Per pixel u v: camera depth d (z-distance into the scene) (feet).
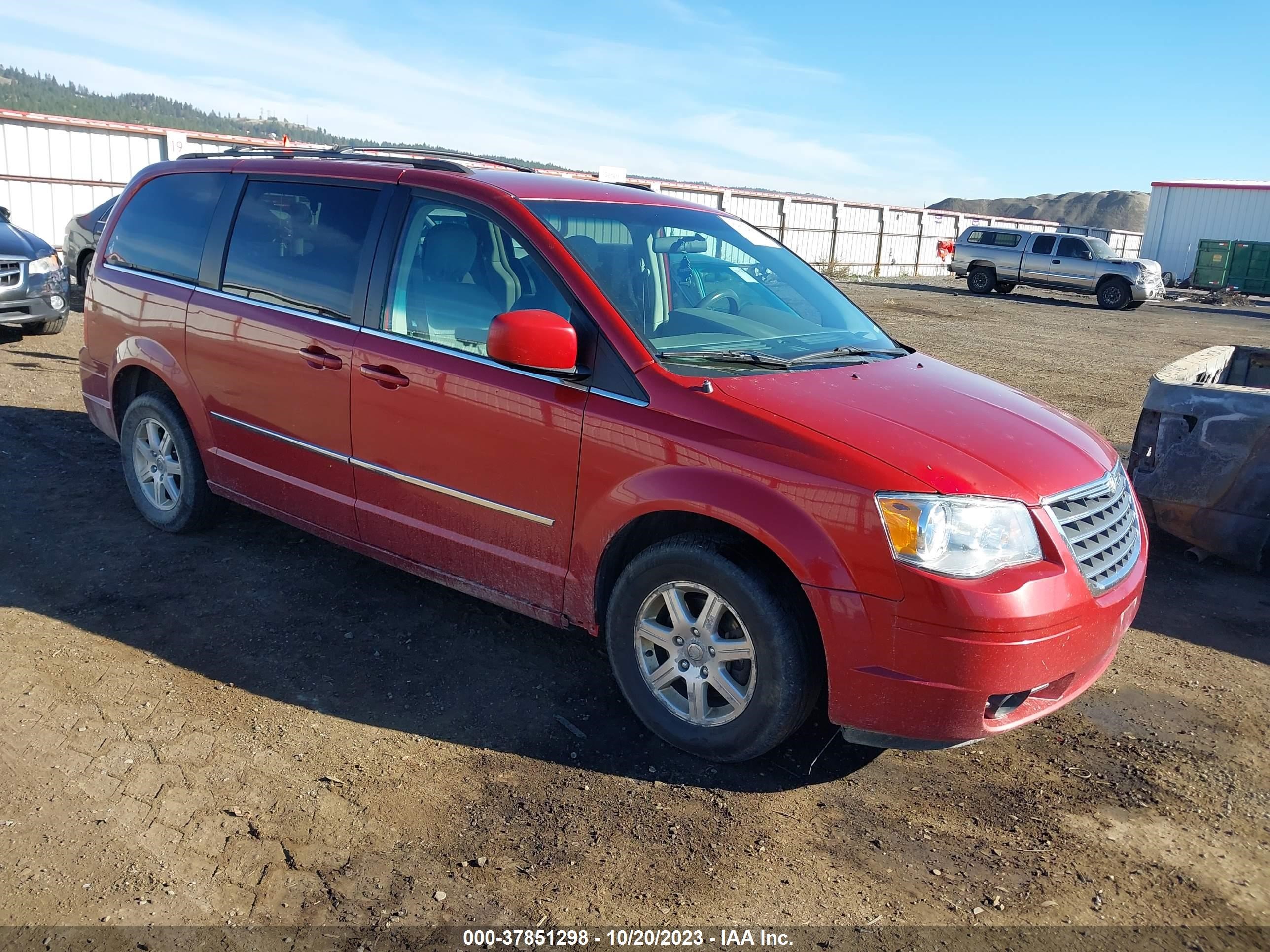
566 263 10.98
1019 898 8.57
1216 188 121.39
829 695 9.42
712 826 9.37
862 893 8.54
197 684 11.48
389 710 11.20
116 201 16.69
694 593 10.26
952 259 92.79
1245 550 16.57
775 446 9.47
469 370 11.35
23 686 11.12
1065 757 10.92
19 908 7.83
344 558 15.46
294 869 8.48
